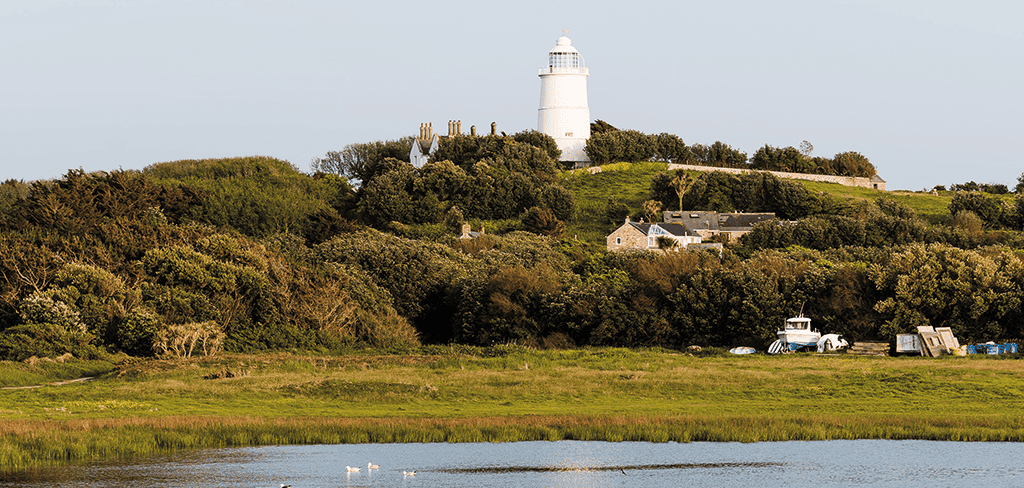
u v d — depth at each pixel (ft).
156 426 516.73
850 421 547.08
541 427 530.27
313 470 460.55
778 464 477.77
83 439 484.74
